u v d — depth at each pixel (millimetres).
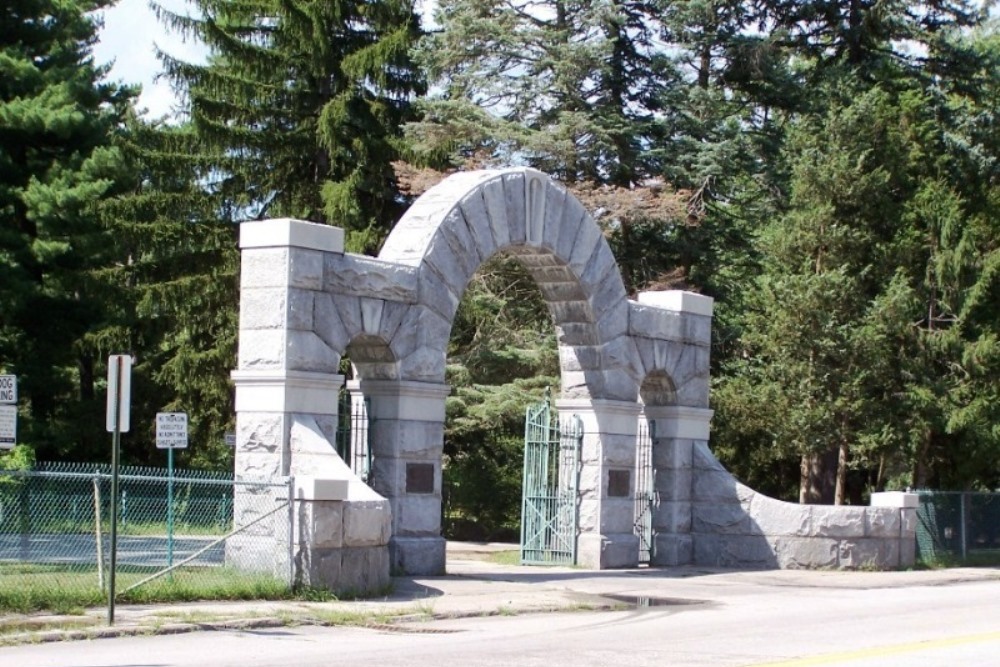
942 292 35312
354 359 21516
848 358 34781
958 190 37781
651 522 27094
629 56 40625
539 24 40750
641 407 27406
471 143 38812
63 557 20031
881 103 36844
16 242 29203
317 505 17547
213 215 40062
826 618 17656
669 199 37562
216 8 39688
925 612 18672
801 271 36125
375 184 39906
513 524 43000
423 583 20266
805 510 26672
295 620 15523
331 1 39094
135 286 39969
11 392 17141
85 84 31859
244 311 19734
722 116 41656
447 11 40062
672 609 18828
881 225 36656
